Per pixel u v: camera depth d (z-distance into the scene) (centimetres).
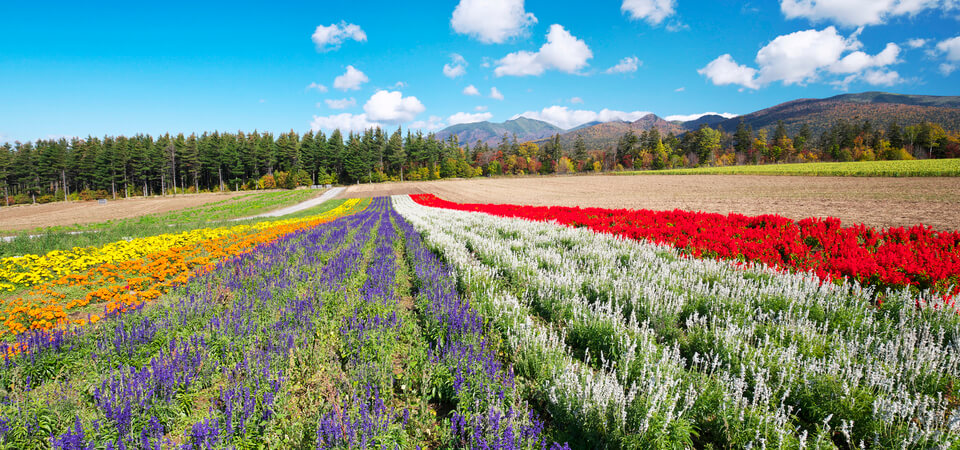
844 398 358
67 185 9581
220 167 9881
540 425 338
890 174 4059
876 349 457
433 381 427
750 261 853
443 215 2395
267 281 830
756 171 6116
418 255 1084
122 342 492
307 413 378
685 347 523
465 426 347
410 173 11062
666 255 996
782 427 326
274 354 461
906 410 326
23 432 332
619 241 1199
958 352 451
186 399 396
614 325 518
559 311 623
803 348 466
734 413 345
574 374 390
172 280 838
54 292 798
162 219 3700
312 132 11512
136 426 343
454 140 12775
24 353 451
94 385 409
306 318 585
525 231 1444
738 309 596
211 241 1435
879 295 613
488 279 780
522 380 443
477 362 424
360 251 1206
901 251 815
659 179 6309
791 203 2541
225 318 576
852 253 846
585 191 5003
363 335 509
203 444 311
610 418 343
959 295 567
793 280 695
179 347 495
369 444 313
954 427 304
